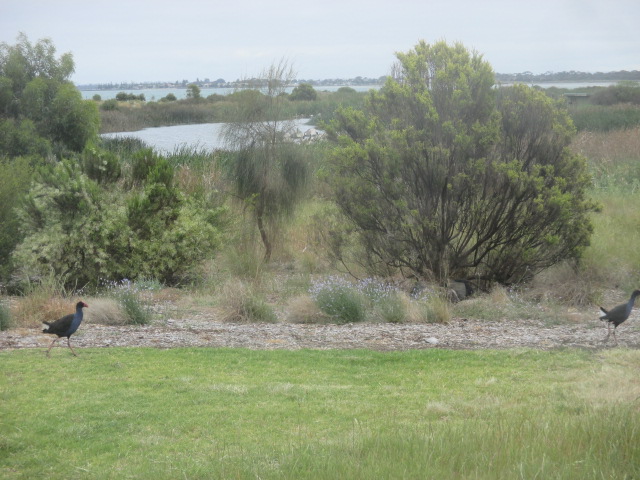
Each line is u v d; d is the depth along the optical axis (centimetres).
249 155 1661
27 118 2602
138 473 540
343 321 1181
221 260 1666
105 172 1664
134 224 1541
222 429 650
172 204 1609
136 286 1388
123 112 8056
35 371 844
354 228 1422
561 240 1358
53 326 905
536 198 1289
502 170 1299
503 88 1421
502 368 866
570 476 455
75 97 2688
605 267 1420
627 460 479
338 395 761
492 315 1205
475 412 674
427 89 1386
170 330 1105
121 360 905
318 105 6003
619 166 2455
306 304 1220
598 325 1125
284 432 638
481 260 1452
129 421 671
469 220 1380
